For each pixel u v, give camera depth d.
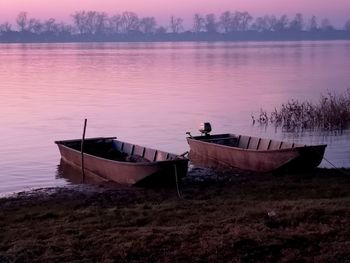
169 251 9.77
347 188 15.86
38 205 15.15
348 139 26.55
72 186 17.86
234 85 54.84
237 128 30.52
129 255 9.64
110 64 91.12
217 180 17.77
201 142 20.97
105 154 20.70
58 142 21.56
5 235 11.55
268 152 18.39
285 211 12.16
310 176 17.80
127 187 17.36
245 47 182.62
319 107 32.72
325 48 161.00
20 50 170.88
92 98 45.19
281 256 9.41
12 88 53.59
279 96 44.75
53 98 45.34
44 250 10.11
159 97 45.47
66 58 112.56
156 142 26.88
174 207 13.67
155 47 199.62
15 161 22.58
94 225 12.01
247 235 10.27
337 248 9.59
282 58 104.50
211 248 9.72
